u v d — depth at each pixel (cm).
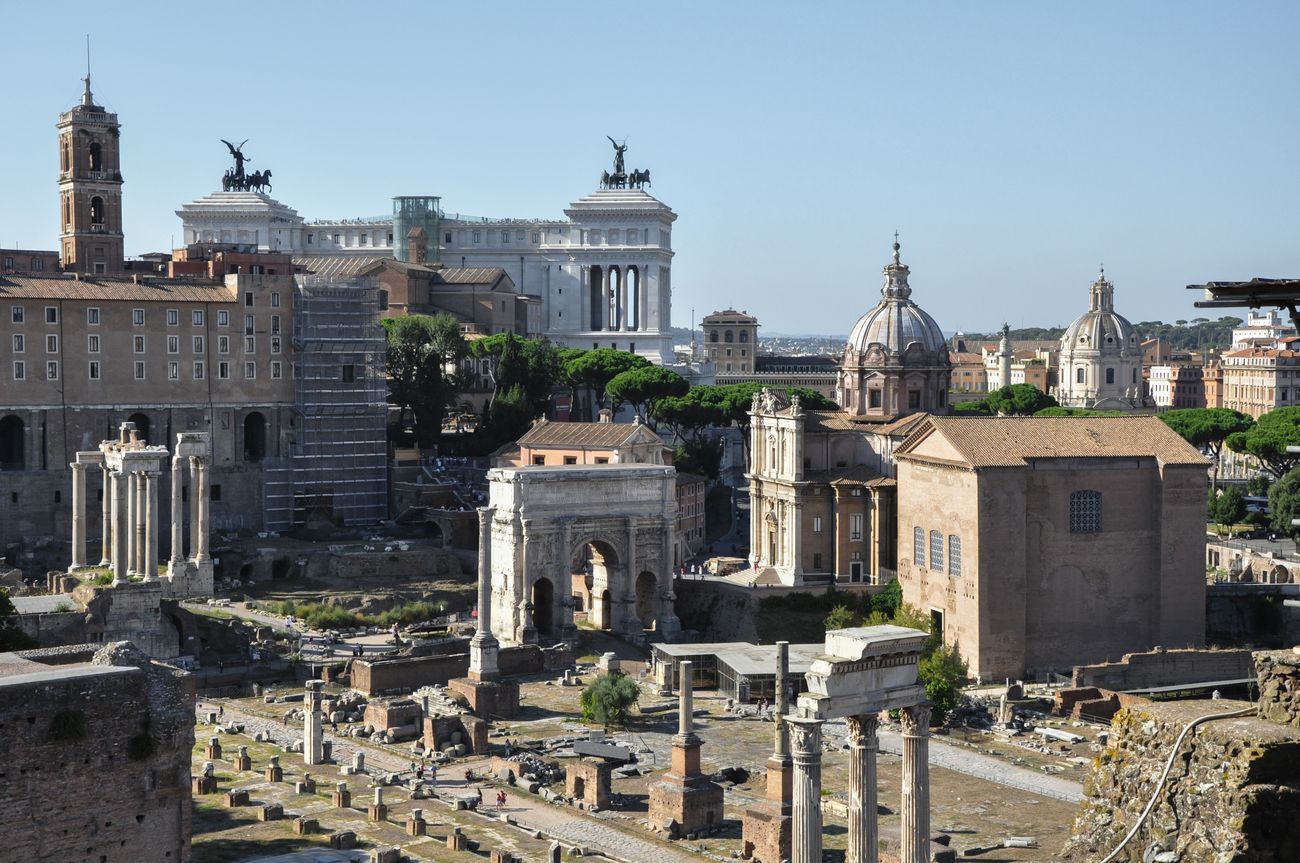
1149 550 17088
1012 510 16438
